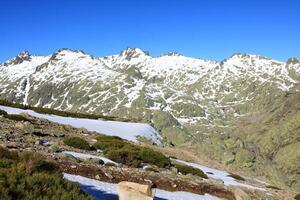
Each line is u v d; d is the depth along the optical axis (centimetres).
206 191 2692
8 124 3544
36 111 7181
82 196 1139
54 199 1059
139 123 8719
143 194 1494
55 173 1262
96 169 2252
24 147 2406
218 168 5647
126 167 2719
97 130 6022
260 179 5919
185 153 6181
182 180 2745
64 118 6981
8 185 1035
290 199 3638
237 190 2642
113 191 1897
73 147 3144
